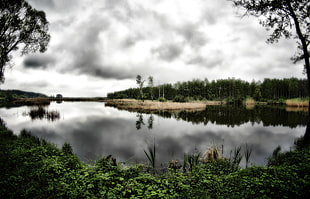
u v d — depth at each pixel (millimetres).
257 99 80000
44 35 16922
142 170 6375
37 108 37500
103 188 3916
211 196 3812
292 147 9898
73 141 11109
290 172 4566
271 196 3600
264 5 8320
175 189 4152
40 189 3902
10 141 8297
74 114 28531
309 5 7789
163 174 5828
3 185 3939
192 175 5406
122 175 5066
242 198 3541
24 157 5906
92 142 10938
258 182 4062
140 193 3793
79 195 3693
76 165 5535
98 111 34469
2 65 15477
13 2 13641
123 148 9625
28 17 15461
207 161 7484
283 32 9008
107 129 15680
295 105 45938
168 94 96375
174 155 8414
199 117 24391
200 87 95625
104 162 5812
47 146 8164
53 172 4910
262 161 7746
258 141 11492
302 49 9086
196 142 11180
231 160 7805
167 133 13977
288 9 8375
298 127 16812
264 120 21297
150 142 11078
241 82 95562
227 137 12617
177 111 33969
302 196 3498
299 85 78188
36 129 15180
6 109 34719
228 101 67625
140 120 21828
